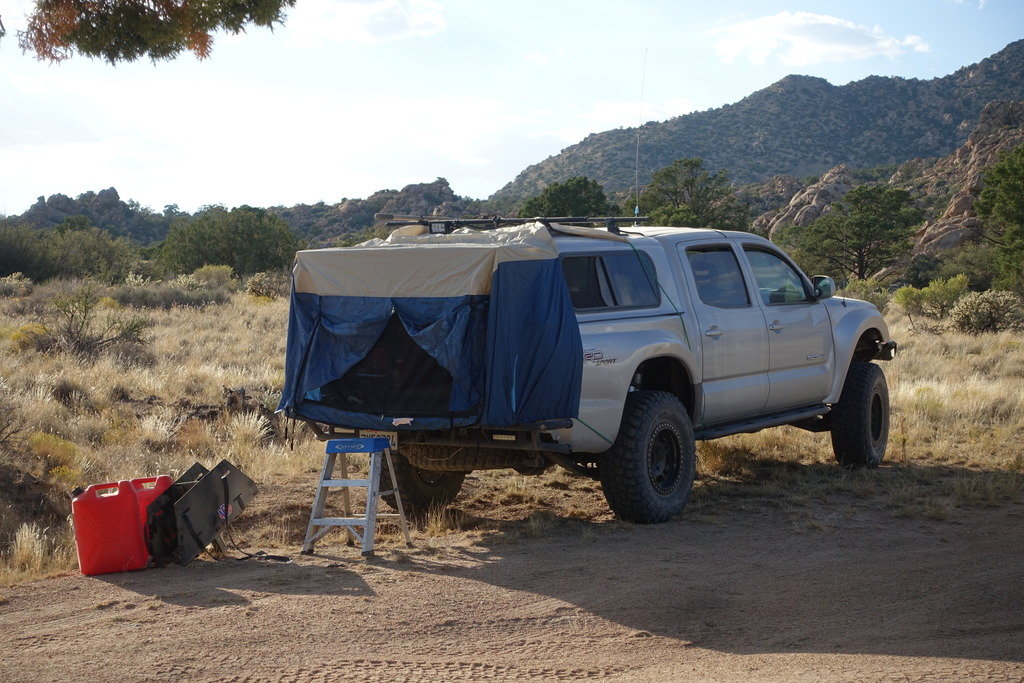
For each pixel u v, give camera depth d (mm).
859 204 85688
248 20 8203
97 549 5344
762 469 8383
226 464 5812
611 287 6375
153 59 8203
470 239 6062
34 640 4152
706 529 6273
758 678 3570
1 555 5848
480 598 4730
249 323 23266
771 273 7941
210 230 63031
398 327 5879
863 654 3883
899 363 15711
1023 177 60750
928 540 5887
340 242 76312
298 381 6145
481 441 5887
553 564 5398
